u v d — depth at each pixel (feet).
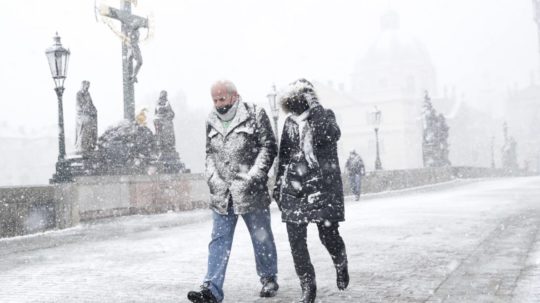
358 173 60.29
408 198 58.44
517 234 24.82
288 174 13.57
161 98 53.42
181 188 48.83
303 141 13.41
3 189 30.35
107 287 16.51
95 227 34.73
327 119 13.43
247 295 14.89
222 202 13.84
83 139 44.04
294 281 16.53
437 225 29.71
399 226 29.89
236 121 14.01
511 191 61.87
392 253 20.81
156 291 15.80
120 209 42.37
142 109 52.85
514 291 14.03
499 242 22.61
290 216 13.37
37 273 19.27
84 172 42.73
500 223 29.50
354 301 13.75
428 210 39.96
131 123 50.03
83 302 14.75
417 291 14.55
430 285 15.17
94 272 19.08
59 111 37.35
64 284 17.17
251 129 14.01
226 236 14.06
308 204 13.24
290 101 13.66
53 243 27.40
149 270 19.08
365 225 30.83
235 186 13.79
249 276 17.47
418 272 17.04
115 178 42.04
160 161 51.39
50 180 37.06
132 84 51.55
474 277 15.94
